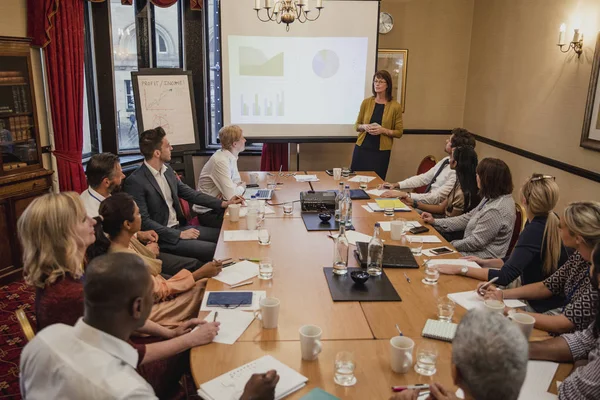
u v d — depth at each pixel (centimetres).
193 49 603
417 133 669
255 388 147
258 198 396
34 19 425
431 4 630
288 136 608
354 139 612
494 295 225
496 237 319
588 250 203
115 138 560
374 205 379
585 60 424
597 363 154
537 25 494
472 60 638
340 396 159
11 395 265
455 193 396
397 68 644
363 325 203
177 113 556
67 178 466
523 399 161
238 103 594
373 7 579
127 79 568
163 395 211
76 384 127
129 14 553
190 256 355
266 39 579
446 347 188
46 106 455
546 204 255
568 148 450
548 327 204
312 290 234
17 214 398
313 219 343
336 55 589
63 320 176
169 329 222
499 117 572
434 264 263
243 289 234
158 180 373
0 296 377
